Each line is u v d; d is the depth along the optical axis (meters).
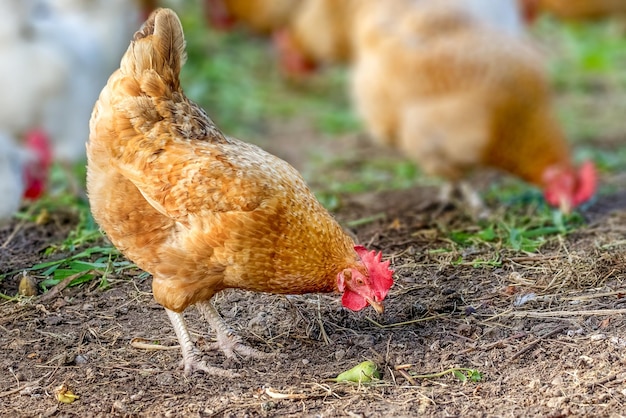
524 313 2.72
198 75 4.98
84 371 2.62
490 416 2.49
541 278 2.84
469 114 3.17
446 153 3.21
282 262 2.56
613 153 3.86
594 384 2.54
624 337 2.63
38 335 2.71
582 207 3.21
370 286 2.56
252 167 2.55
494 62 3.17
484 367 2.60
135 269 2.90
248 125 4.57
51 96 3.20
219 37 5.72
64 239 3.03
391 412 2.51
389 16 3.29
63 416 2.52
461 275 2.87
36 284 2.85
